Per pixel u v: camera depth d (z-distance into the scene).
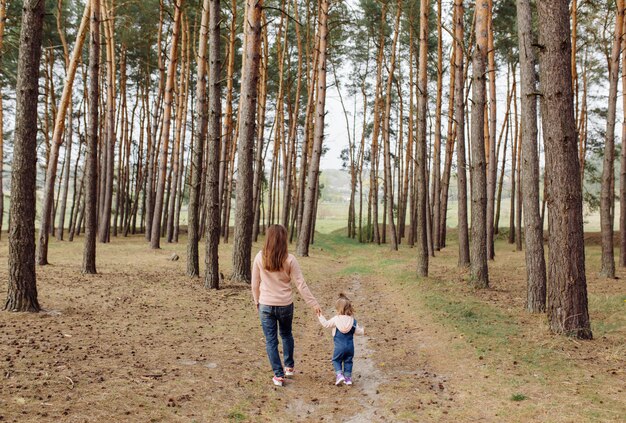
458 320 8.12
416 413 4.28
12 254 7.24
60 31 23.75
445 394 4.76
